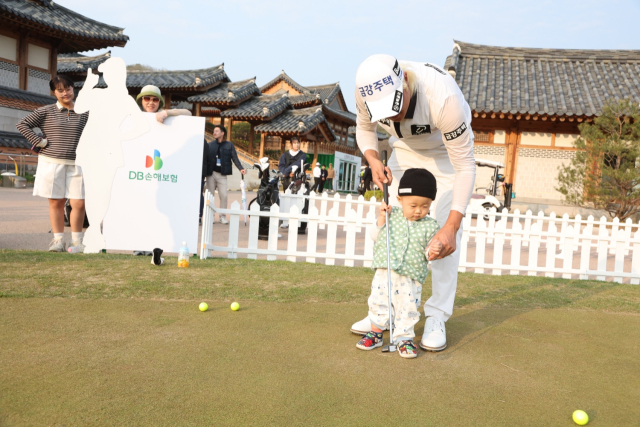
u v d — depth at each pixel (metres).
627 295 4.84
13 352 2.42
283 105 28.27
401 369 2.53
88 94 5.00
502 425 1.99
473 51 18.28
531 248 6.43
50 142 5.08
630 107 13.27
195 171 5.28
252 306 3.52
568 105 14.99
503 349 2.94
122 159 5.12
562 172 14.45
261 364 2.46
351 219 5.98
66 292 3.52
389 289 2.71
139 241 5.22
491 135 16.28
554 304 4.23
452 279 3.06
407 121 2.85
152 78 28.25
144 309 3.27
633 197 13.26
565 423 2.04
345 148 36.31
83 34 21.03
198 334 2.84
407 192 2.77
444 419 2.01
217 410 1.97
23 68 20.11
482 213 6.40
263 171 7.75
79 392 2.05
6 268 4.09
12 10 18.06
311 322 3.22
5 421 1.79
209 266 4.87
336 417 1.98
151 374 2.26
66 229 7.15
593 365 2.73
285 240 7.71
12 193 13.68
